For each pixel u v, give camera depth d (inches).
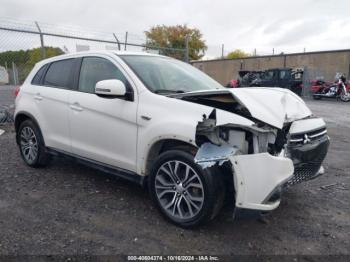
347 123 422.9
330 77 1164.5
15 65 388.5
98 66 162.9
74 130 166.6
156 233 125.2
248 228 131.0
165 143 137.3
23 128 199.8
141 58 164.1
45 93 183.5
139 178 143.5
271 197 119.6
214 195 119.2
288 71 877.8
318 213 146.5
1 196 157.0
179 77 163.5
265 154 114.3
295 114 136.4
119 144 146.7
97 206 147.3
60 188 167.9
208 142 122.0
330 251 117.0
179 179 128.8
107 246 116.1
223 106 130.0
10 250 112.2
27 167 201.3
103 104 151.0
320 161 144.5
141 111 136.8
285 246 119.2
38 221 132.8
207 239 122.0
